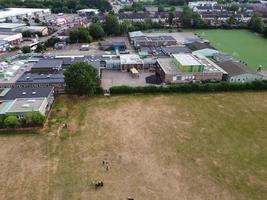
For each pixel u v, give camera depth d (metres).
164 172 38.19
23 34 115.06
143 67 80.31
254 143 44.72
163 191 34.78
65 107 57.50
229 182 36.31
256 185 35.81
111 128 49.25
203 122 51.12
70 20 150.25
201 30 136.00
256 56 91.69
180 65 71.31
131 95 63.16
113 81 71.06
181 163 40.00
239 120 51.78
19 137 46.59
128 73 77.62
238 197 33.84
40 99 54.97
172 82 70.38
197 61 73.19
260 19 129.75
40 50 96.69
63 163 40.09
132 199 33.38
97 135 47.16
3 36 103.19
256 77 69.81
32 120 48.59
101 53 95.75
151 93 64.12
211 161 40.44
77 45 107.50
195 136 46.69
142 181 36.53
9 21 140.62
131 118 52.66
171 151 42.75
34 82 63.97
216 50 92.19
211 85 64.69
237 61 81.38
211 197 33.84
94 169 38.84
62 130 48.81
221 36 122.06
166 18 151.88
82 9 181.00
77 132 48.16
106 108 56.75
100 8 184.75
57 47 101.31
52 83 63.81
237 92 64.50
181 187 35.47
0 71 70.38
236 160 40.66
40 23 139.38
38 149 43.34
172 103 58.88
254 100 60.19
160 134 47.28
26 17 153.88
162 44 105.44
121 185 35.81
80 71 59.31
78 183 36.22
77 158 41.22
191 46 99.19
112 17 122.88
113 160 40.69
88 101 60.19
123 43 105.81
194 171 38.38
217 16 153.75
